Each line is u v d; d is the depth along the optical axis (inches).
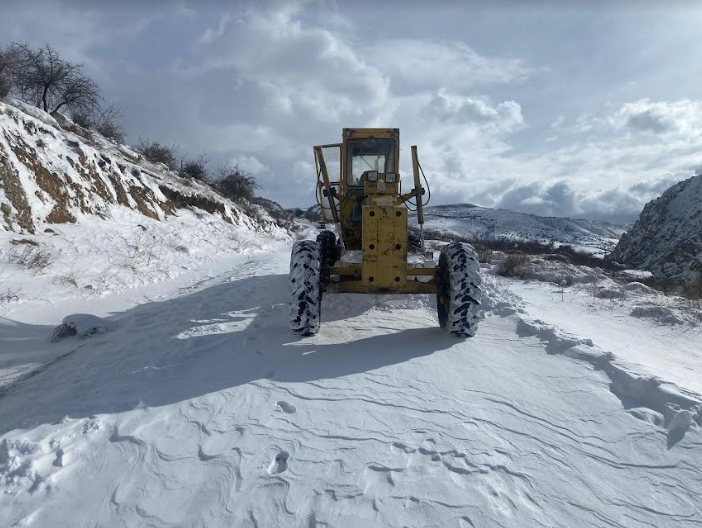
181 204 733.9
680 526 77.9
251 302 253.6
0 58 575.8
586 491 86.4
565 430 107.8
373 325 199.8
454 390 128.0
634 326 228.1
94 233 419.8
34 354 184.7
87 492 87.8
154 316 236.2
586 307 276.8
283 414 115.0
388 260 177.9
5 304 245.9
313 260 175.9
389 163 245.8
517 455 97.0
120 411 120.0
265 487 86.9
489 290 275.1
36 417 118.6
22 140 415.2
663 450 98.9
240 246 638.5
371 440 101.7
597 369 142.5
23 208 365.7
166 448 101.3
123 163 623.5
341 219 242.2
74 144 504.7
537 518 78.9
